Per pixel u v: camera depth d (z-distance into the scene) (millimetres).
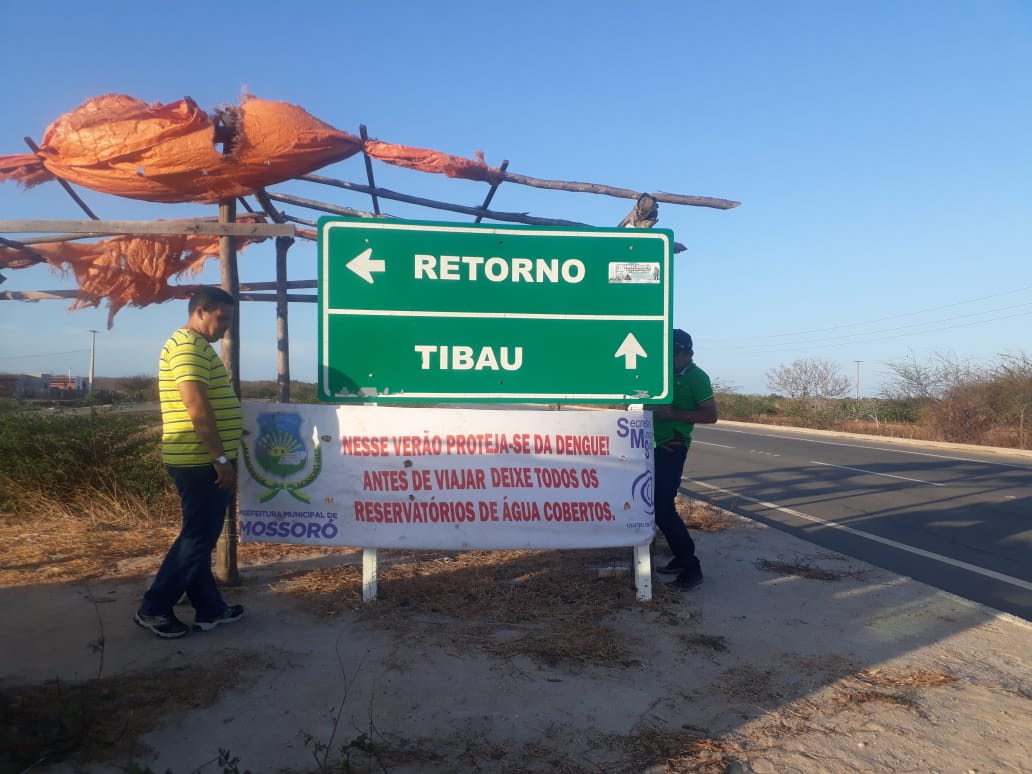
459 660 4168
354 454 5113
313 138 5289
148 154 5109
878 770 3215
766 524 9148
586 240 5340
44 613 4691
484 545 5145
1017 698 3943
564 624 4762
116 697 3588
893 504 11055
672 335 5391
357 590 5270
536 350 5301
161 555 6023
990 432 25922
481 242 5254
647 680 4004
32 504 7223
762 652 4445
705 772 3154
